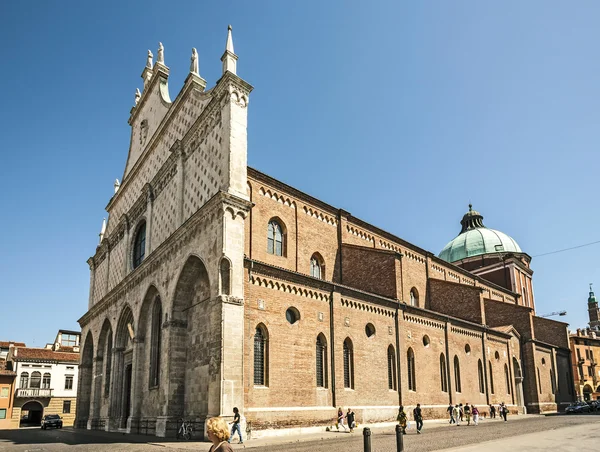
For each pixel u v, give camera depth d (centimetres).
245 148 3034
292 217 4141
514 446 2081
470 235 8275
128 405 4019
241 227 2878
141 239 4434
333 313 3462
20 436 3856
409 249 5512
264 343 2980
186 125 3681
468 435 2811
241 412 2583
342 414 3194
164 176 3922
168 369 3045
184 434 2727
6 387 7262
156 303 3694
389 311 4022
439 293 5559
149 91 4753
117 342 4288
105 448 2469
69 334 9350
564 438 2395
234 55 3192
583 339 9788
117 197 5238
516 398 5822
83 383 5316
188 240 3158
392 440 2544
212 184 3103
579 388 9388
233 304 2708
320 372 3312
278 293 3127
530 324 6112
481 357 5153
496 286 7106
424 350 4331
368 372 3653
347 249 4534
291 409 2962
